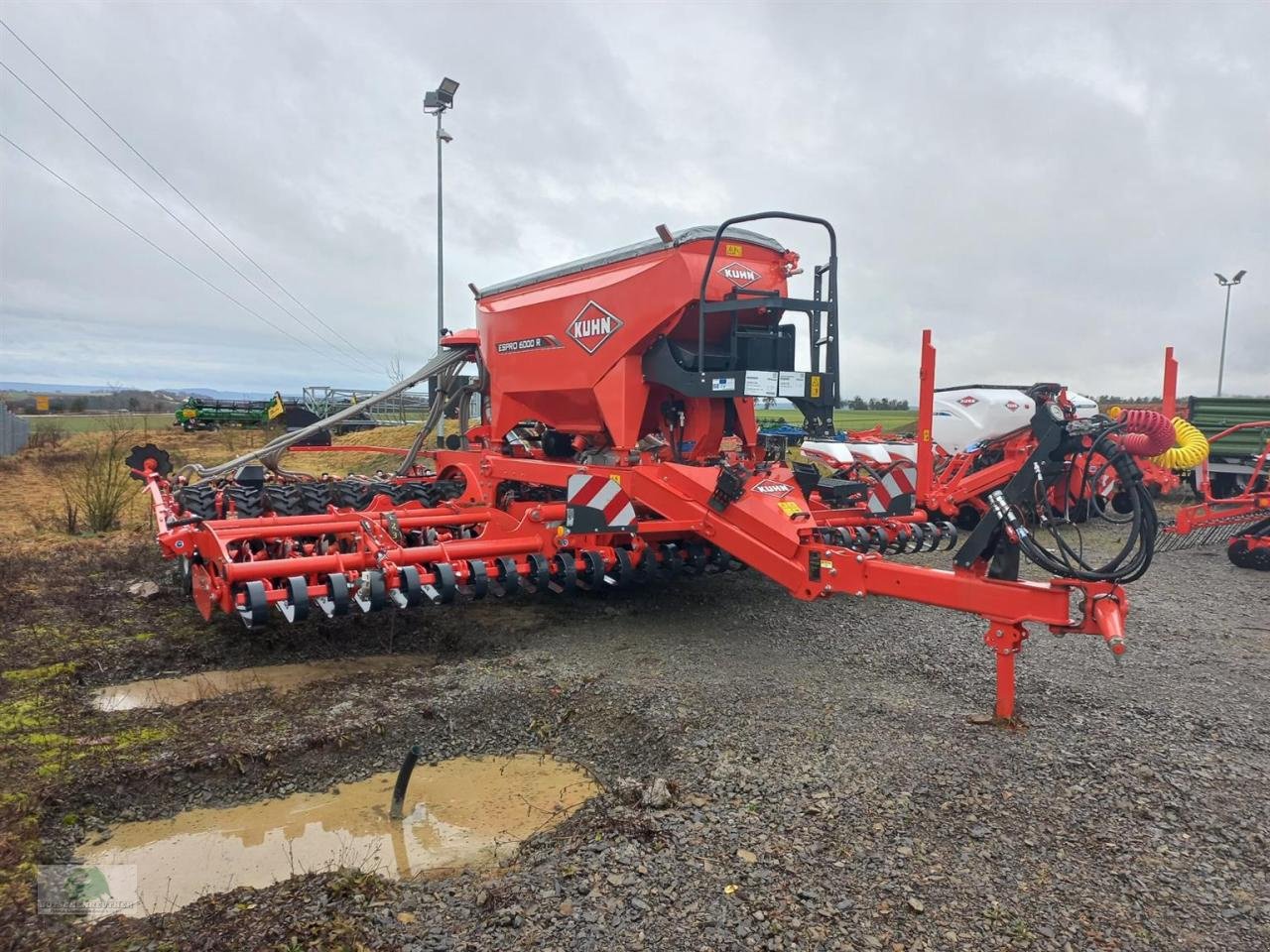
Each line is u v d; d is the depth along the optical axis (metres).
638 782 3.57
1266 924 2.62
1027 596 4.01
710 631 5.99
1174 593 7.54
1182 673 5.09
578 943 2.53
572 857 3.01
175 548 5.27
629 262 6.21
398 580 4.86
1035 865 2.95
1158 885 2.84
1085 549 9.86
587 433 7.03
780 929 2.59
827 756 3.82
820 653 5.46
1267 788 3.53
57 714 4.32
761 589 7.27
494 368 7.71
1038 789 3.49
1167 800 3.41
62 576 7.51
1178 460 6.12
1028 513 5.06
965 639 5.80
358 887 2.83
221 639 5.71
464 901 2.78
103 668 5.11
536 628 6.06
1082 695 4.64
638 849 3.05
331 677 4.99
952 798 3.41
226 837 3.32
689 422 6.38
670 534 6.04
